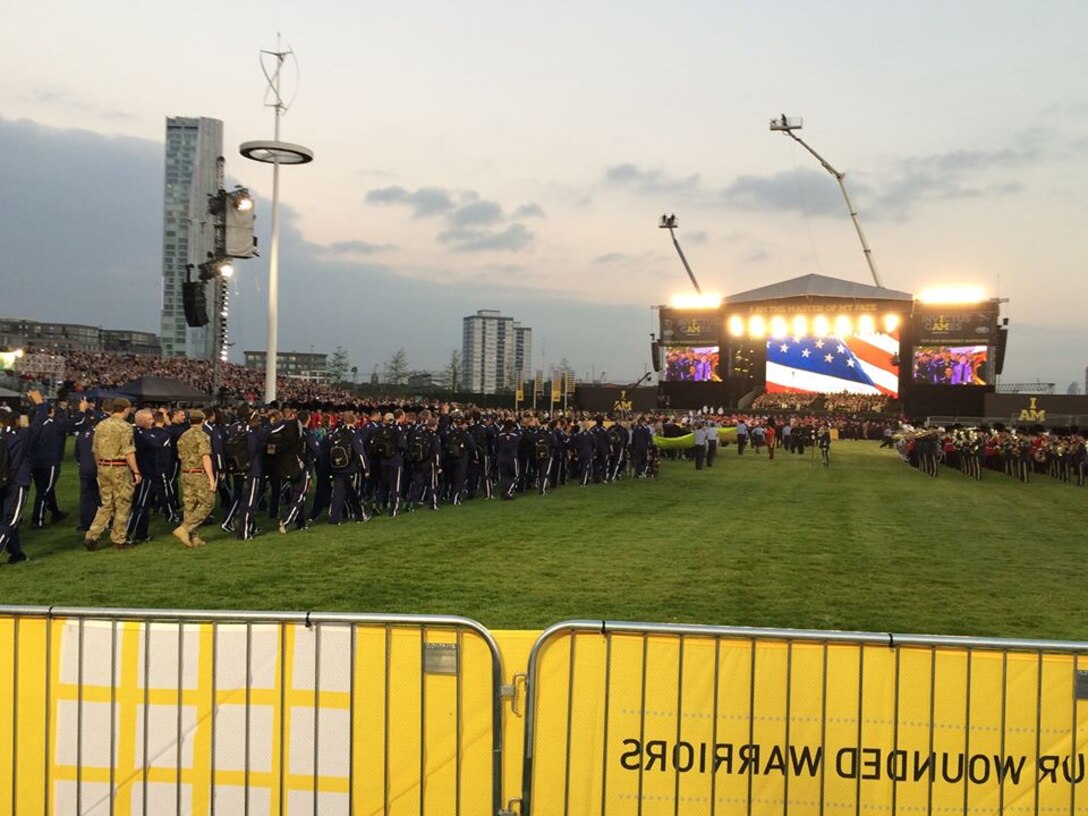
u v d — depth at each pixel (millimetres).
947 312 59875
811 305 62875
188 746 3906
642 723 3773
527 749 3766
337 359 105938
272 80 23969
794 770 3750
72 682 3945
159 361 74438
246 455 12062
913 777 3719
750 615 8141
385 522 14359
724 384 66062
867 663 3729
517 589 9070
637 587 9297
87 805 3930
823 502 19234
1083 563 11406
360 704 3855
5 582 9016
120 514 11148
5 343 118938
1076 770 3688
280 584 9078
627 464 27500
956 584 9828
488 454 19328
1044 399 70312
